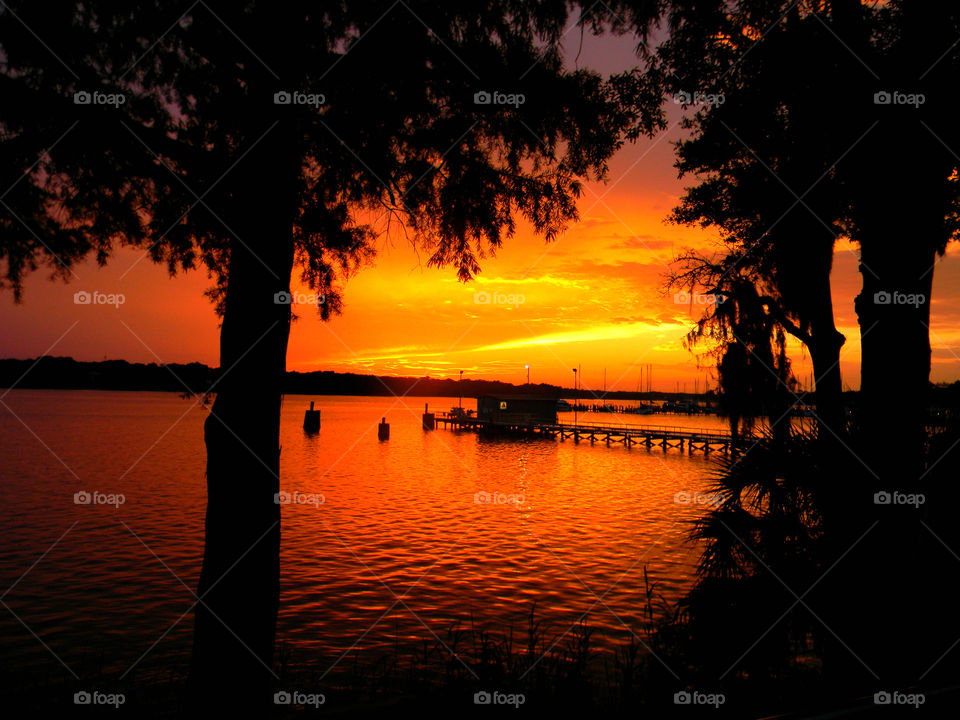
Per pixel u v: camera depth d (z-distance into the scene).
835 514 5.54
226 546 5.12
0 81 4.78
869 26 7.06
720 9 7.63
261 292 5.37
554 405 85.75
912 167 5.64
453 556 19.62
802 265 9.34
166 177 5.62
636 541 21.56
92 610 14.11
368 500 30.25
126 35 5.41
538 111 6.21
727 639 5.62
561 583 16.53
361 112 6.03
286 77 5.48
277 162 5.48
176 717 6.03
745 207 9.83
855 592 5.33
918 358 5.53
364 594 15.58
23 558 18.70
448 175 6.64
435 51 5.93
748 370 9.88
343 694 6.68
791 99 7.86
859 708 1.95
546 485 36.31
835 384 9.09
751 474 5.79
